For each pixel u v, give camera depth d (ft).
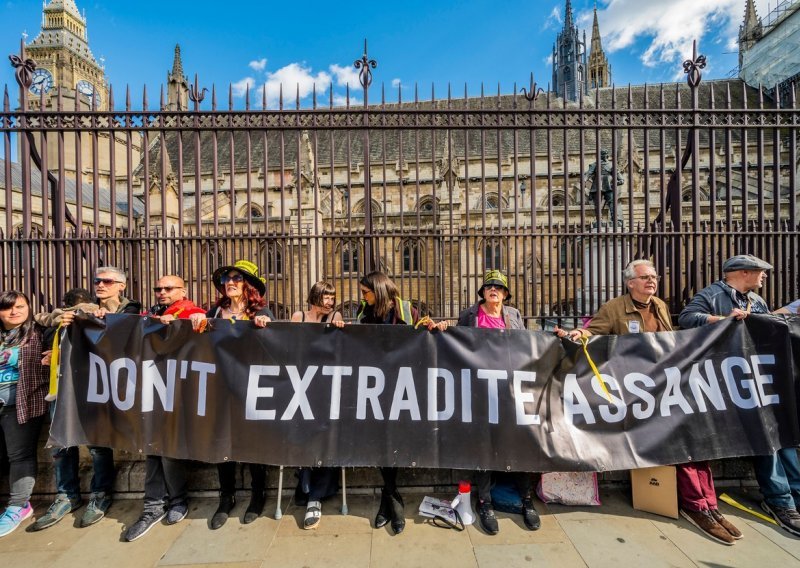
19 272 15.02
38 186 62.08
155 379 11.89
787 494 11.60
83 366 12.10
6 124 14.79
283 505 12.53
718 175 65.72
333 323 11.83
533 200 15.34
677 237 15.80
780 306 15.71
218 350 11.78
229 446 11.53
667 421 11.72
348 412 11.63
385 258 15.55
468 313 13.34
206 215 70.90
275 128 15.16
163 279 12.79
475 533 11.18
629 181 15.81
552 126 15.29
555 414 11.59
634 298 13.09
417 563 10.12
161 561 10.33
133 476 13.04
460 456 11.38
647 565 9.96
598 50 167.63
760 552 10.41
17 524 11.71
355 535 11.16
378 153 82.64
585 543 10.73
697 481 11.45
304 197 67.67
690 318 13.08
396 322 12.72
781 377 12.14
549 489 12.39
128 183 15.10
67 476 12.39
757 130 15.94
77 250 15.15
